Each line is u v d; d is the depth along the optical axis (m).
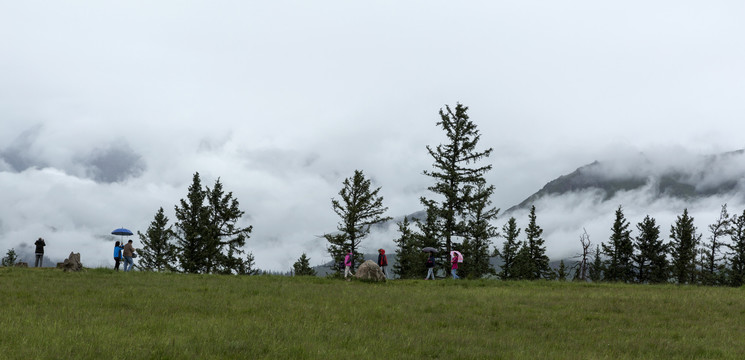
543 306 21.55
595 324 17.31
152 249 80.50
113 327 12.27
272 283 28.45
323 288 26.34
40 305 16.03
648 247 86.31
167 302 17.69
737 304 23.59
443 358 11.11
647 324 17.69
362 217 58.69
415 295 24.19
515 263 83.69
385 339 12.73
